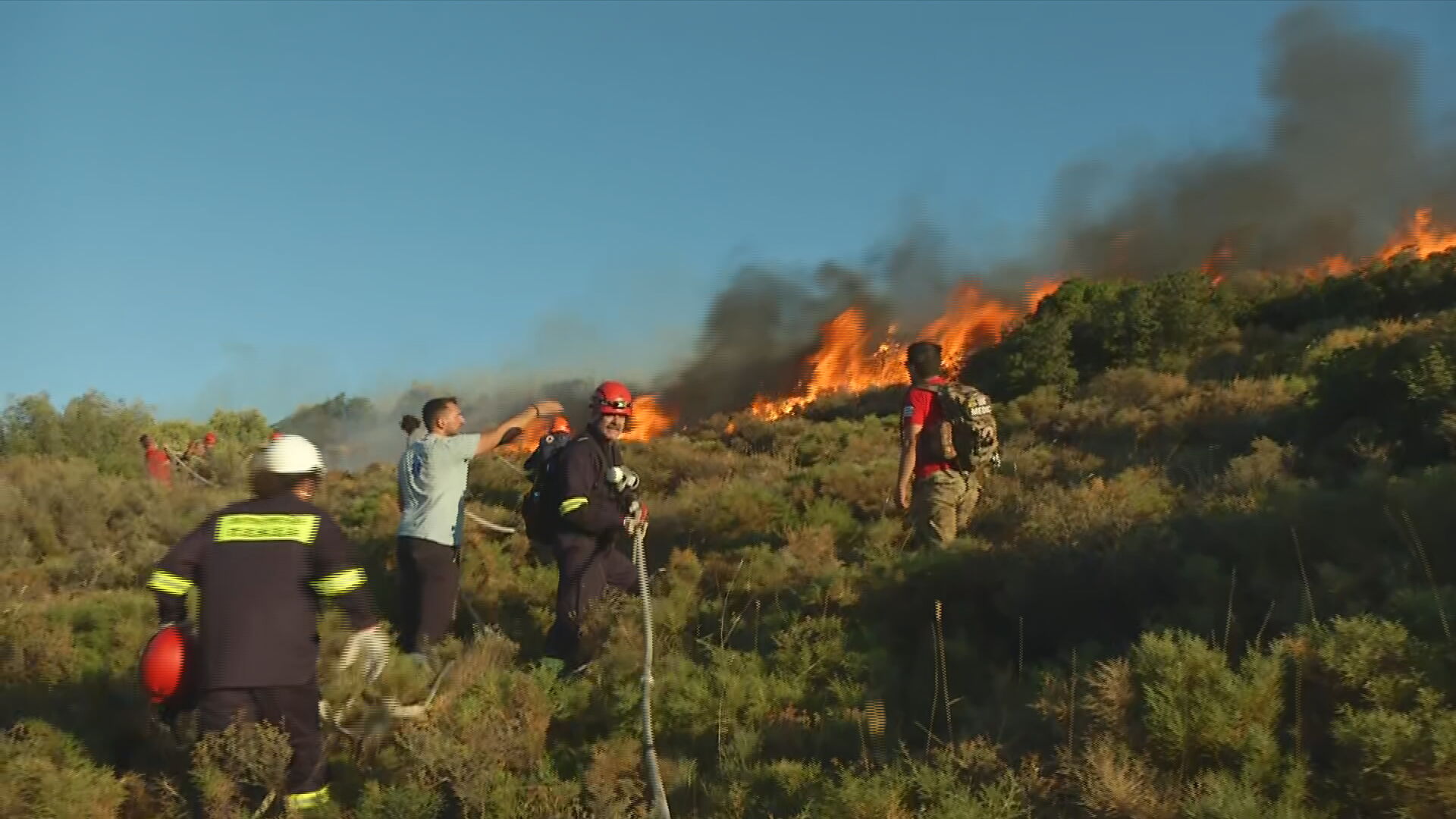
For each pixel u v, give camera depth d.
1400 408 9.61
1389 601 5.21
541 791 5.22
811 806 4.65
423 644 7.36
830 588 7.23
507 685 6.39
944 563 7.11
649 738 5.55
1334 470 9.05
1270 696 4.65
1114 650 5.72
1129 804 4.26
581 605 7.30
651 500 12.30
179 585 5.23
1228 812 4.02
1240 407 13.01
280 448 5.43
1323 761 4.45
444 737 5.56
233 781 5.00
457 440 7.88
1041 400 17.67
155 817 5.47
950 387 7.91
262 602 5.17
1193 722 4.55
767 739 5.58
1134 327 21.19
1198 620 5.59
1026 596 6.50
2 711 6.32
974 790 4.67
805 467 14.67
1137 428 13.45
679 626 7.22
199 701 5.26
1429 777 3.98
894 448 15.44
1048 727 4.98
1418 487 6.59
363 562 10.30
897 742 5.33
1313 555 6.23
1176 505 8.38
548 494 7.67
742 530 9.97
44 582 10.77
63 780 5.34
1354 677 4.64
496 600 9.01
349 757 5.84
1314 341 17.42
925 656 6.39
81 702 6.47
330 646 7.04
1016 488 9.87
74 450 22.58
